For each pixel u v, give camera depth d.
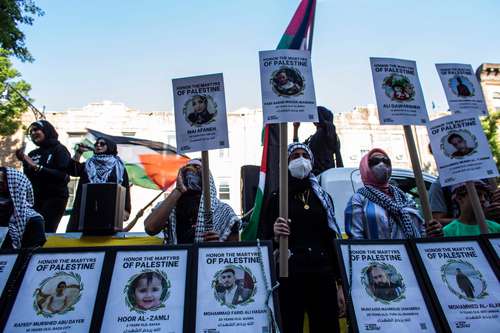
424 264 2.14
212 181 3.23
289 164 3.09
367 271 2.10
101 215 3.10
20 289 1.87
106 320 1.79
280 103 2.66
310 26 5.45
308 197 3.00
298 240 2.78
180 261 2.03
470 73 3.24
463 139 2.86
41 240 3.08
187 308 1.84
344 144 21.64
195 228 2.99
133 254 2.03
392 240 2.24
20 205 3.16
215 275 1.99
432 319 1.94
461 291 2.05
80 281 1.92
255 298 1.93
